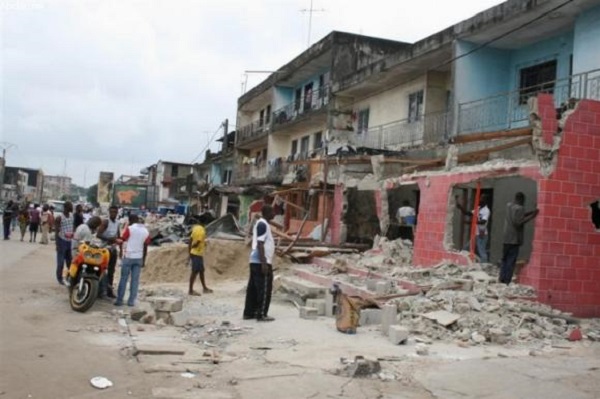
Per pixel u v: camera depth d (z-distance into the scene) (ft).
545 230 37.52
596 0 47.03
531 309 34.17
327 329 31.81
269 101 138.31
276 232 69.41
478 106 59.26
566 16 50.70
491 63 60.29
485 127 58.39
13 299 36.01
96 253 34.04
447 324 30.94
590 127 38.86
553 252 37.50
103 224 39.24
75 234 38.37
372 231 72.23
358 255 58.29
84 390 19.10
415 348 27.37
